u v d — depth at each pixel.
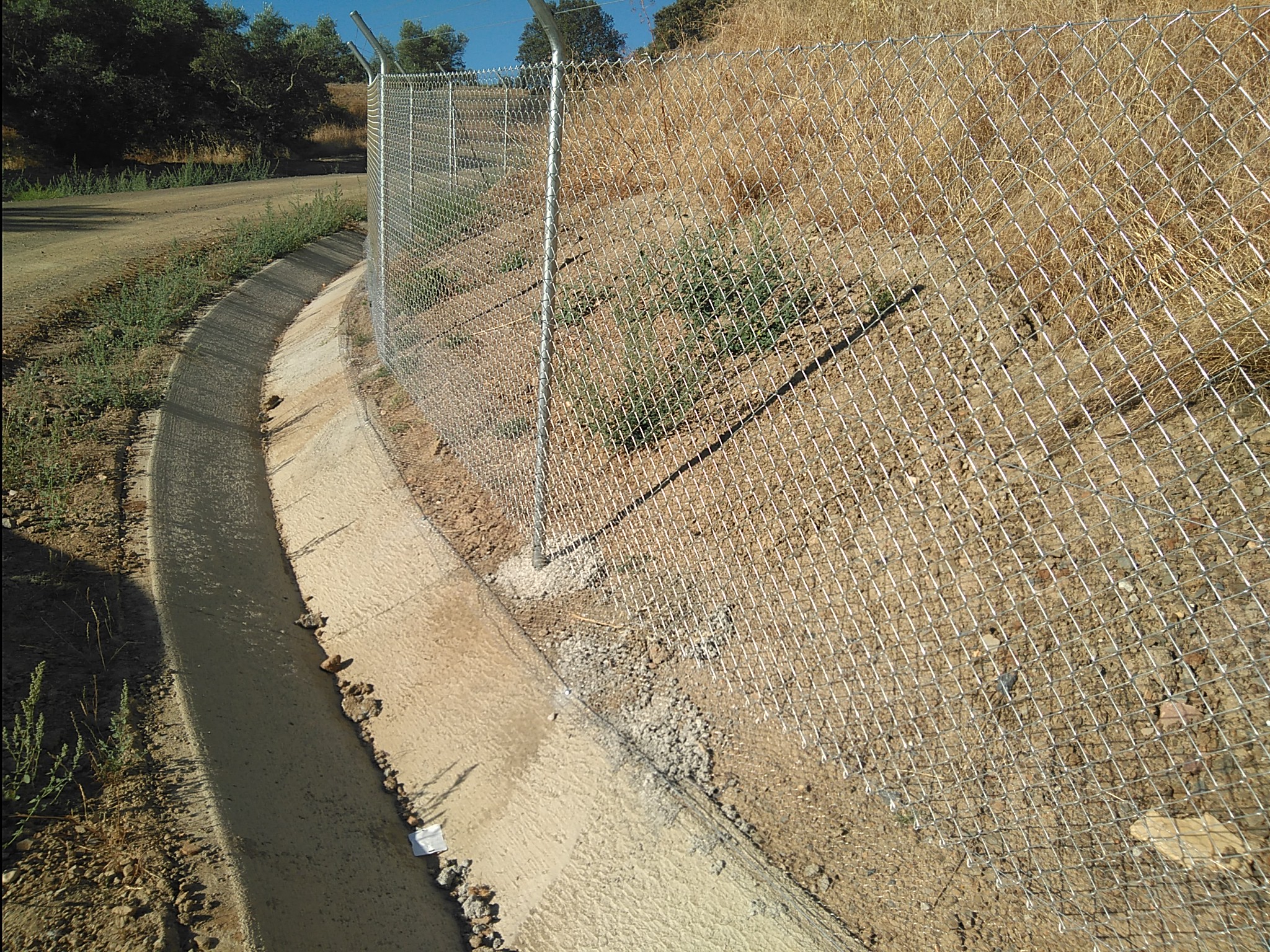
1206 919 2.21
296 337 9.14
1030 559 3.08
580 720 3.31
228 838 2.84
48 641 3.72
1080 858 2.41
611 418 4.54
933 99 3.92
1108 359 3.36
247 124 28.52
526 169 5.00
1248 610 2.70
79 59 23.75
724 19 6.95
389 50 7.20
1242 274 2.93
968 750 2.77
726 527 3.85
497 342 5.54
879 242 4.34
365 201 16.83
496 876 3.08
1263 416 3.05
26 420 5.98
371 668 4.19
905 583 3.25
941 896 2.45
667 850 2.78
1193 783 2.48
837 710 3.04
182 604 4.18
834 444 3.74
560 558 4.20
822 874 2.58
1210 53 3.25
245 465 6.39
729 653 3.43
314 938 2.67
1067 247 3.53
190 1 28.39
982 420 3.52
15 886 2.56
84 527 4.73
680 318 4.62
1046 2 4.27
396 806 3.49
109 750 3.15
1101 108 3.52
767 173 4.43
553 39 3.38
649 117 4.35
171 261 10.43
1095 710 2.70
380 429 5.99
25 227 12.88
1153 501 3.01
